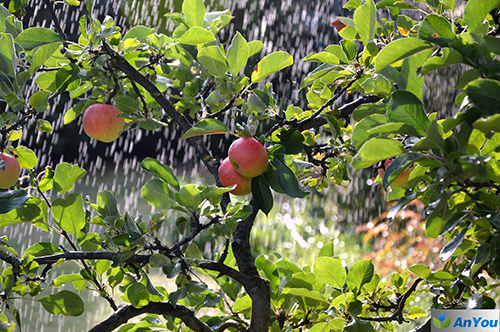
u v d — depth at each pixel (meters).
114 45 1.92
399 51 1.25
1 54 1.70
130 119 1.92
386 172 1.25
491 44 1.14
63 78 1.77
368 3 1.75
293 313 2.07
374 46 1.81
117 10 10.27
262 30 11.12
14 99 1.73
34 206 1.77
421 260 5.16
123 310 1.82
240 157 1.56
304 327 2.05
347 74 1.93
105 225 1.80
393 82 1.57
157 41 2.11
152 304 1.85
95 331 1.77
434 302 1.97
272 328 1.97
